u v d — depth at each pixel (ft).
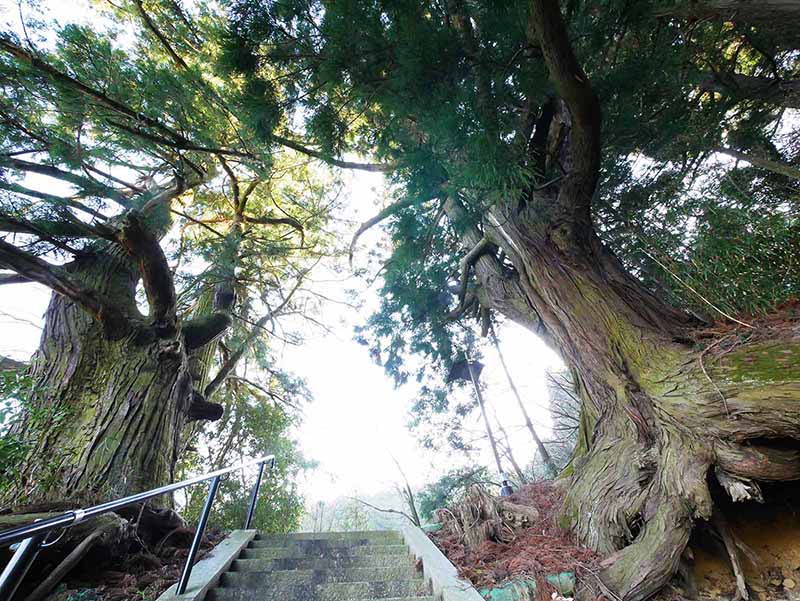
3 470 9.02
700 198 12.69
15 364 15.39
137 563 10.61
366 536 14.56
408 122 10.94
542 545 10.15
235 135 16.53
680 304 12.28
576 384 14.30
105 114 13.67
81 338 15.75
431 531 13.24
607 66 10.87
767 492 9.23
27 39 11.84
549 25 7.34
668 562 7.91
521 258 12.98
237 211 25.63
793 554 8.25
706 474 7.91
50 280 14.14
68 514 5.36
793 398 6.78
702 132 13.76
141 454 13.46
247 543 13.19
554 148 11.93
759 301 9.22
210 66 16.75
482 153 8.05
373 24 8.62
